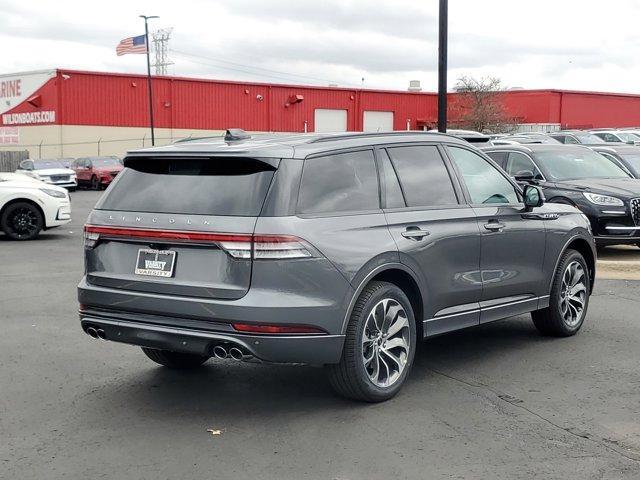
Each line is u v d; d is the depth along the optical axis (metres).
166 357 6.06
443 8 12.77
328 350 4.90
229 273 4.75
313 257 4.79
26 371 6.17
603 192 11.70
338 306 4.91
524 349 6.82
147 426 4.95
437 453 4.47
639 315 8.14
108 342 7.09
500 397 5.49
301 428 4.89
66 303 8.90
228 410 5.25
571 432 4.80
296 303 4.72
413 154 5.84
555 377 5.97
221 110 52.88
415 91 59.03
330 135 5.49
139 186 5.31
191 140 5.83
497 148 13.42
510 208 6.47
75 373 6.12
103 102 49.22
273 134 5.75
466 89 53.62
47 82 48.53
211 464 4.34
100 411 5.24
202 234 4.81
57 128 48.19
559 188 12.09
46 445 4.64
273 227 4.71
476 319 6.15
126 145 50.16
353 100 57.09
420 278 5.54
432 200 5.82
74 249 13.93
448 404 5.33
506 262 6.37
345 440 4.68
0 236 16.09
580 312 7.34
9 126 52.50
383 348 5.32
